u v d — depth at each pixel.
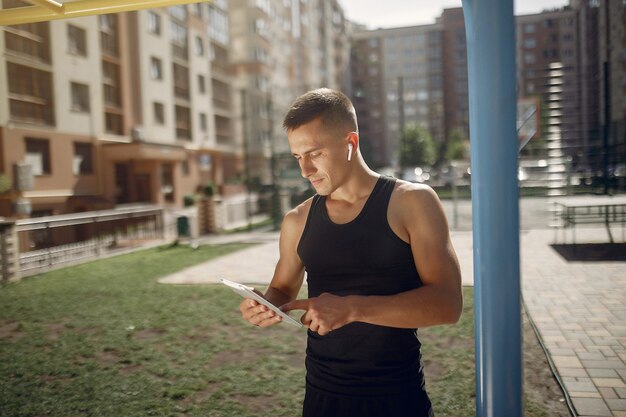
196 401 3.41
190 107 32.50
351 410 1.28
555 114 14.51
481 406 1.21
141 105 27.02
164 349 4.55
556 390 3.41
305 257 1.36
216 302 6.36
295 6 55.88
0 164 18.16
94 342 4.84
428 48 86.56
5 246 8.45
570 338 4.40
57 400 3.49
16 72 19.14
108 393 3.59
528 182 15.81
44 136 20.05
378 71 92.31
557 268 7.56
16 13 2.22
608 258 8.14
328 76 69.50
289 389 3.56
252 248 12.16
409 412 1.28
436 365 3.95
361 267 1.27
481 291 1.20
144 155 23.80
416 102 90.69
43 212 19.69
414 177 38.12
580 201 9.06
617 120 15.48
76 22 21.97
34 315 6.08
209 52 37.72
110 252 12.38
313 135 1.24
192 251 12.09
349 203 1.33
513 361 1.18
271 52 47.38
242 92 20.94
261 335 4.91
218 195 31.75
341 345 1.31
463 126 75.75
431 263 1.21
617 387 3.35
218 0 40.03
